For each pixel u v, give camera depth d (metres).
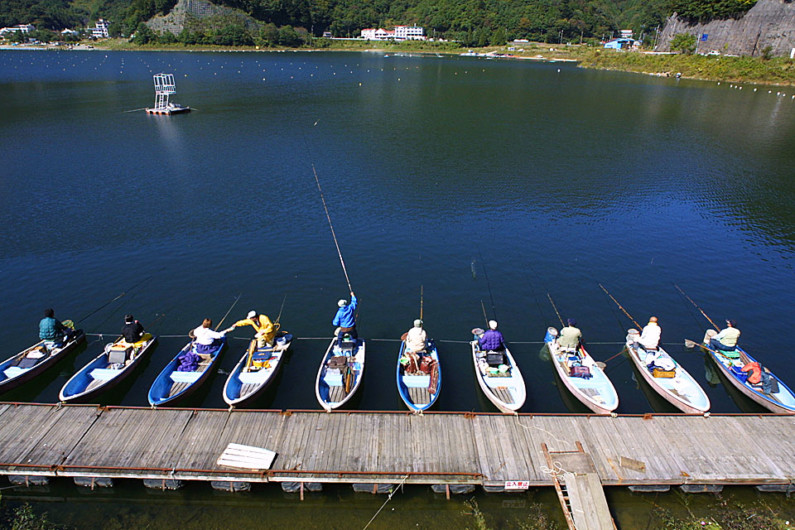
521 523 12.66
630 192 37.34
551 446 13.98
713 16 140.75
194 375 16.66
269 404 16.30
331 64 154.25
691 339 20.17
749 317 21.61
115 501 13.14
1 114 62.84
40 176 38.38
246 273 24.55
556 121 64.06
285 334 19.02
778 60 113.69
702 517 12.69
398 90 92.88
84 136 51.50
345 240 28.39
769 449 13.93
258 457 13.31
